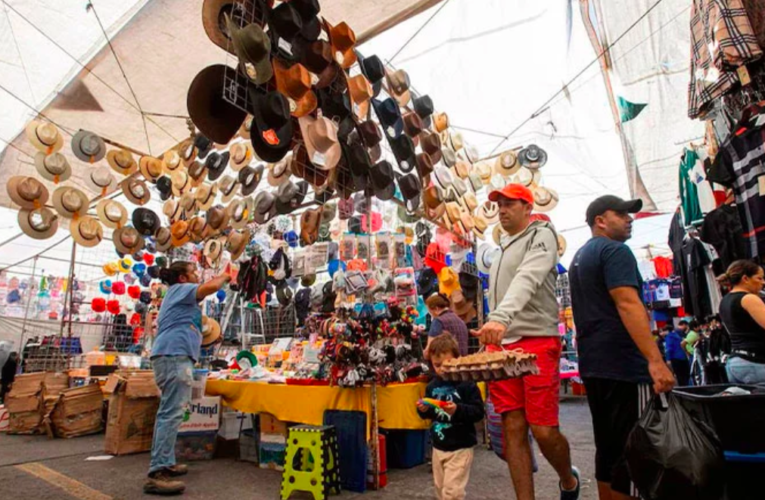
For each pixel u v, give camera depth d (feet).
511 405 6.91
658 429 4.83
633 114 14.47
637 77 13.83
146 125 20.68
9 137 20.36
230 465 13.02
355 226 16.76
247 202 19.90
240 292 18.33
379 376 10.94
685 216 11.18
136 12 14.39
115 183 22.27
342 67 13.21
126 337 29.78
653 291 28.91
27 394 19.04
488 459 12.82
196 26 15.06
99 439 17.31
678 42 12.96
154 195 26.76
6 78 16.97
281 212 17.99
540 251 6.71
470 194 20.45
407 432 12.62
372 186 14.03
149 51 16.10
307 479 9.67
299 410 11.85
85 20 14.66
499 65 17.48
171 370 10.84
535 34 15.94
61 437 17.67
